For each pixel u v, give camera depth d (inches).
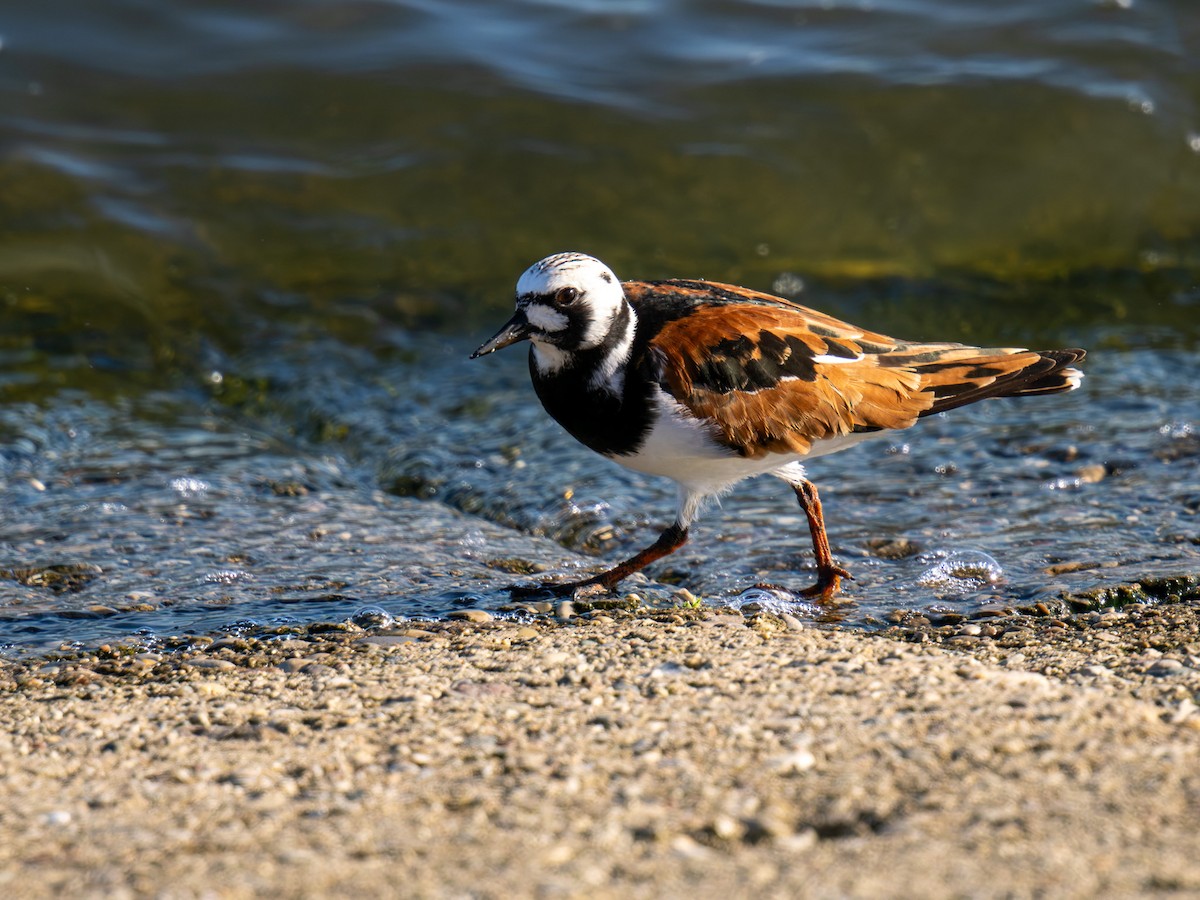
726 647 351.9
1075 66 848.9
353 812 264.2
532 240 745.6
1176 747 276.1
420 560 466.9
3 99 787.4
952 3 896.9
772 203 776.9
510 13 877.2
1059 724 289.6
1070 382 431.8
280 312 685.9
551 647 356.8
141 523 493.0
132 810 269.7
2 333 649.6
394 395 619.5
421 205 758.5
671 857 239.8
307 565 462.0
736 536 482.6
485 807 263.4
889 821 250.1
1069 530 471.2
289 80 818.2
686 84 832.3
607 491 520.1
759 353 402.0
